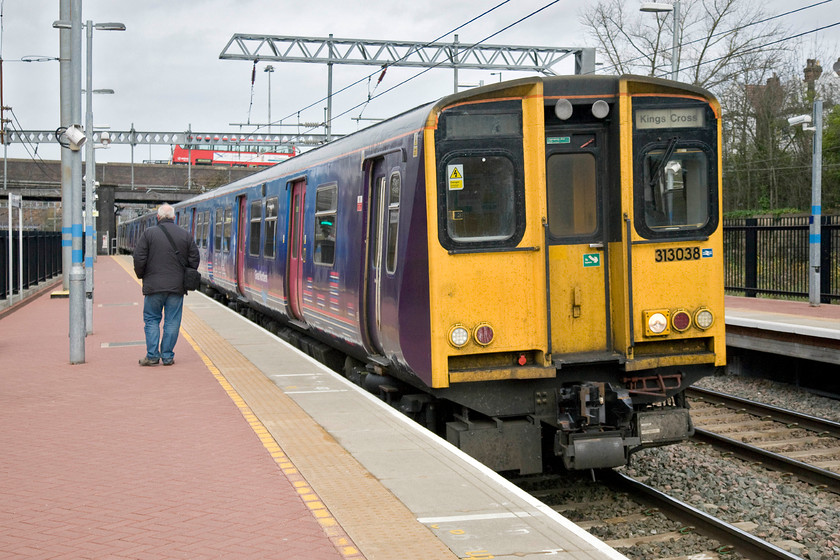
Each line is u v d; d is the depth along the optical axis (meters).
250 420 7.77
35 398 8.88
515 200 7.36
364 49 26.30
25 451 6.71
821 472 8.32
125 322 16.94
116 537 4.79
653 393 7.71
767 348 13.18
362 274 9.42
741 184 39.88
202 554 4.51
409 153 7.73
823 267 17.81
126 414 8.07
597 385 7.36
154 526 4.96
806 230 18.55
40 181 79.31
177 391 9.21
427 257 7.25
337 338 11.02
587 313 7.67
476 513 5.14
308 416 7.91
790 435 10.20
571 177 7.64
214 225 23.17
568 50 27.61
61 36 19.28
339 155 10.88
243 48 25.47
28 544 4.69
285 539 4.72
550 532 4.80
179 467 6.23
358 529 4.86
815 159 17.20
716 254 7.77
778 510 7.46
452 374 7.20
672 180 7.67
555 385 7.58
